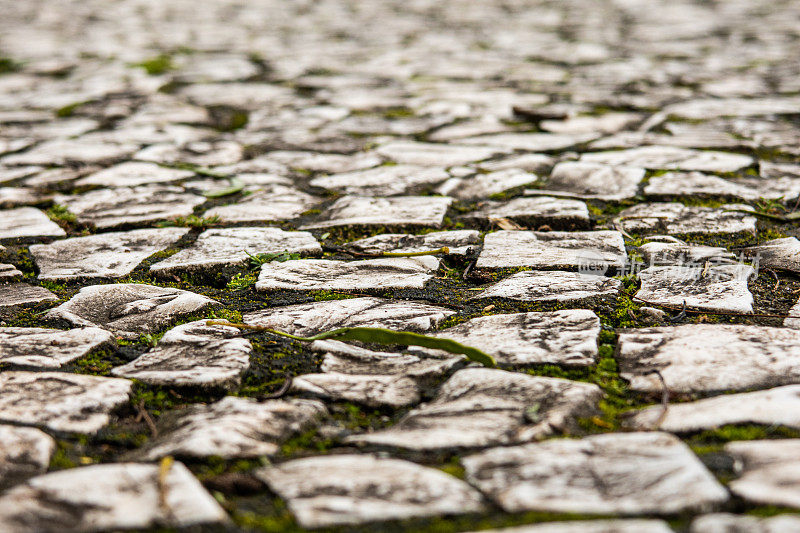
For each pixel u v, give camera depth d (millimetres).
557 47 8867
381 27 11070
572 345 2096
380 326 2262
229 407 1819
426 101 6094
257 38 10078
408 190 3797
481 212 3418
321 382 1946
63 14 12758
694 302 2371
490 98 6137
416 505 1430
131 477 1529
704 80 6602
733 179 3758
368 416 1814
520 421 1727
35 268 2861
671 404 1796
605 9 12711
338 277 2684
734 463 1527
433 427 1715
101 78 7238
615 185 3723
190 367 2014
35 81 7172
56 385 1916
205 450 1622
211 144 4875
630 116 5348
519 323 2254
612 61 7770
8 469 1562
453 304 2445
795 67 7066
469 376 1953
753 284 2521
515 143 4691
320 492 1479
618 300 2410
